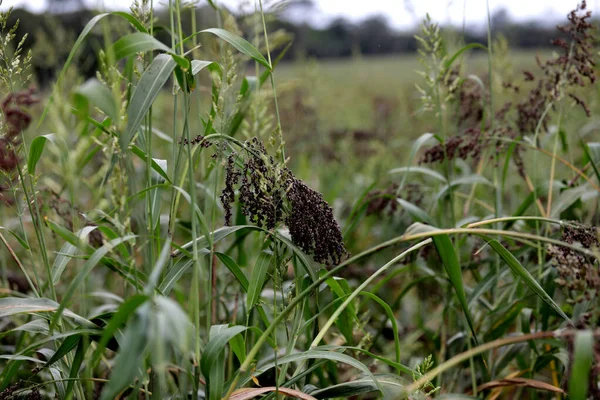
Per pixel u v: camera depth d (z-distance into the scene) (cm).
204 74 324
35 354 240
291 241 184
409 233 159
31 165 177
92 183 215
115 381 105
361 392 176
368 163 529
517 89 308
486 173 394
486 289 254
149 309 112
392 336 319
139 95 152
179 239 344
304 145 661
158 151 529
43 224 266
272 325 155
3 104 162
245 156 188
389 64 1098
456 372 261
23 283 298
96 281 371
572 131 394
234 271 190
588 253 136
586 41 257
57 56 422
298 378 182
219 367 162
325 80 754
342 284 207
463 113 321
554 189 277
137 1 185
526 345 245
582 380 108
